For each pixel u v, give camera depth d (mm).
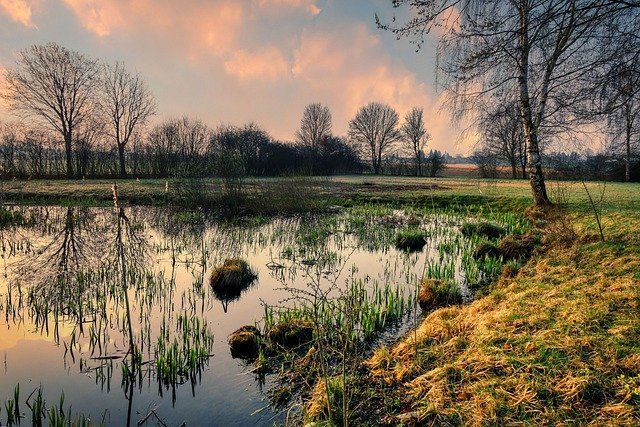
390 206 24859
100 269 11305
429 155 70812
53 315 8180
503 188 31500
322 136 74625
